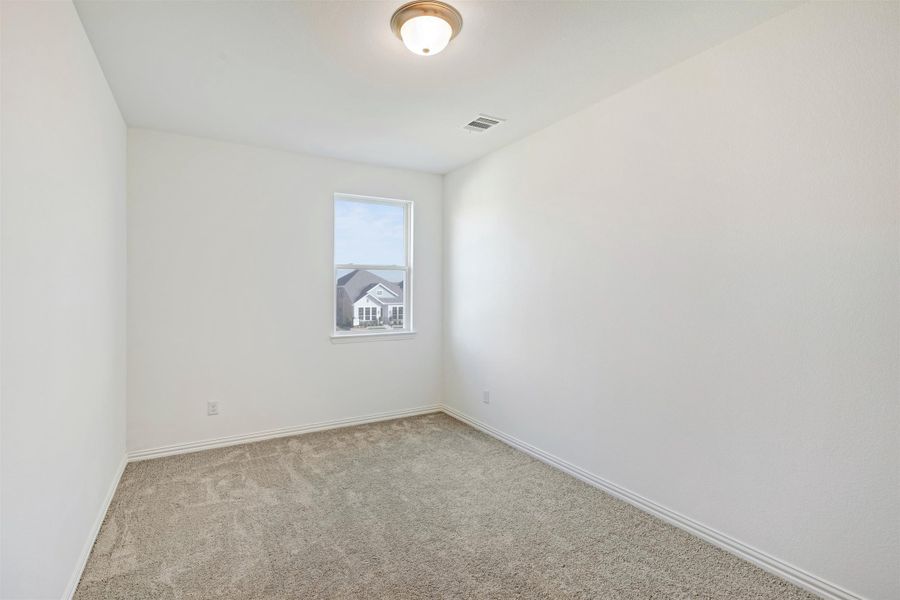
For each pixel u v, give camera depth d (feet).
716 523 7.20
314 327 12.91
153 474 9.81
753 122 6.65
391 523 7.84
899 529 5.34
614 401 8.96
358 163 13.52
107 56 7.32
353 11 6.15
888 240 5.41
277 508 8.33
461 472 10.10
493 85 8.43
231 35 6.73
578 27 6.54
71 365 5.88
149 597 5.90
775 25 6.38
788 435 6.32
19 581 4.26
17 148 4.20
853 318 5.70
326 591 6.05
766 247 6.54
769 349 6.53
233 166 11.72
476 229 13.28
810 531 6.11
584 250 9.61
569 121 9.93
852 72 5.65
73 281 5.98
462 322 14.01
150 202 10.77
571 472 9.97
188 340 11.23
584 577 6.40
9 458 4.04
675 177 7.75
